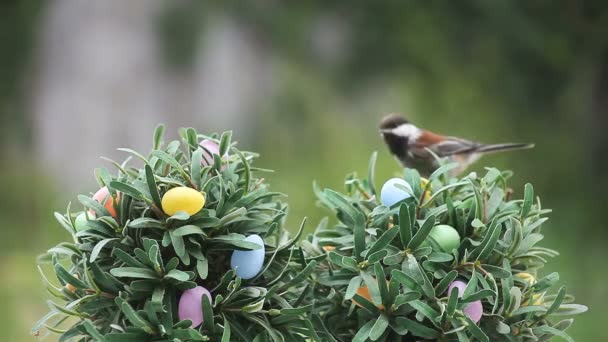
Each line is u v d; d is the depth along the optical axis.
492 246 2.93
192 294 2.75
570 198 14.37
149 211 2.84
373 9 14.15
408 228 2.93
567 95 14.59
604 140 14.59
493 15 13.81
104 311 2.88
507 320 3.00
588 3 14.17
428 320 2.92
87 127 14.58
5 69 14.62
